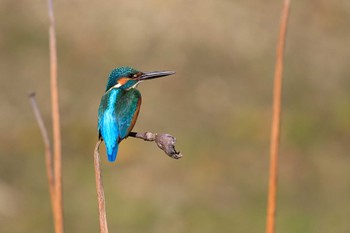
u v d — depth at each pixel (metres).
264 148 15.24
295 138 15.49
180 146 15.01
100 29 17.92
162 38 17.92
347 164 14.87
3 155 14.35
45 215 12.88
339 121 16.09
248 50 18.08
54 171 3.96
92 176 13.98
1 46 17.27
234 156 14.93
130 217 13.09
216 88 16.86
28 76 16.55
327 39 19.22
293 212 13.33
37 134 14.88
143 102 16.11
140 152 14.68
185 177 14.30
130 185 13.87
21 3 18.34
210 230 12.95
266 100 16.70
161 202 13.55
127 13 18.45
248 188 14.07
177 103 16.31
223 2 19.34
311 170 14.66
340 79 17.81
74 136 14.92
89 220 12.84
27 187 13.55
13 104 15.79
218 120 15.98
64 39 17.55
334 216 13.19
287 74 17.58
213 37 18.14
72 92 16.17
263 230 12.89
